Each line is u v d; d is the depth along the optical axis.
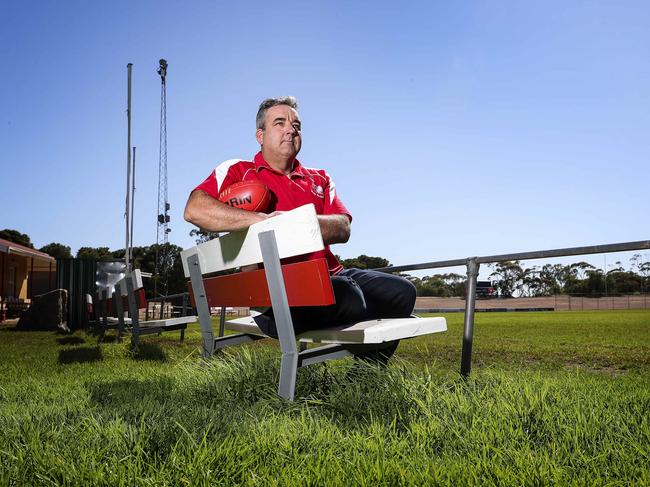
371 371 2.88
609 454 1.79
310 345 5.25
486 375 3.12
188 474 1.54
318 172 3.39
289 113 3.16
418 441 1.91
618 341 10.75
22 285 34.09
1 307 24.42
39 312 16.00
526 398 2.39
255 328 3.10
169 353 6.93
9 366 5.26
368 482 1.51
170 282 43.75
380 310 2.85
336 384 2.79
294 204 3.11
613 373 5.55
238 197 2.89
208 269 3.38
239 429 1.97
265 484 1.51
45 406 2.59
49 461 1.67
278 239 2.43
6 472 1.60
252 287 2.71
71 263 16.66
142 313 25.47
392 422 2.12
